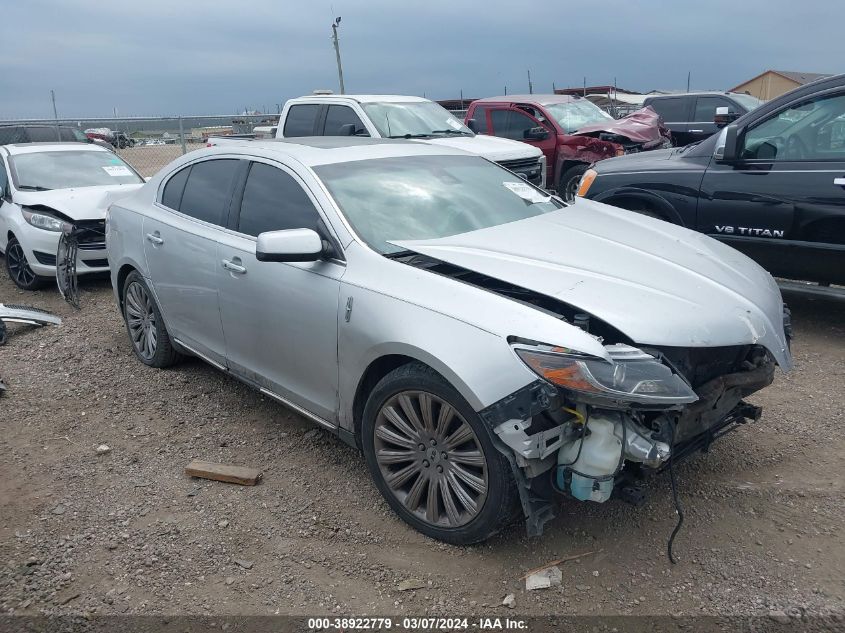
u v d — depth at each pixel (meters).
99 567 3.02
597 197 6.70
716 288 3.19
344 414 3.45
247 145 4.43
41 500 3.54
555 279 3.05
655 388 2.61
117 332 6.28
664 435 2.76
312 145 4.36
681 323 2.87
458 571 2.92
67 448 4.10
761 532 3.10
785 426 4.07
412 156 4.37
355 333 3.23
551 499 2.87
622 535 3.12
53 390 4.95
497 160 9.23
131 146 14.02
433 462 3.04
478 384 2.73
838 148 5.25
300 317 3.55
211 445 4.09
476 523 2.90
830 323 5.84
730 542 3.04
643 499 2.83
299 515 3.36
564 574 2.88
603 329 2.94
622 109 20.70
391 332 3.04
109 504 3.49
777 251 5.59
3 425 4.41
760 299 3.27
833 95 5.25
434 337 2.89
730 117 10.09
